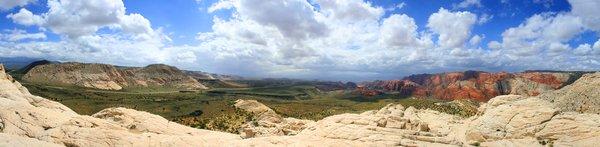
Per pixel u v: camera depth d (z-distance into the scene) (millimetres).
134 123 82188
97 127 73625
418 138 74500
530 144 73688
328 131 76750
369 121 80375
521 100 89062
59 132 66562
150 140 67375
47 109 76125
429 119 107438
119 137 66188
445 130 92438
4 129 65438
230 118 164250
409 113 115188
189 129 85312
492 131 79938
